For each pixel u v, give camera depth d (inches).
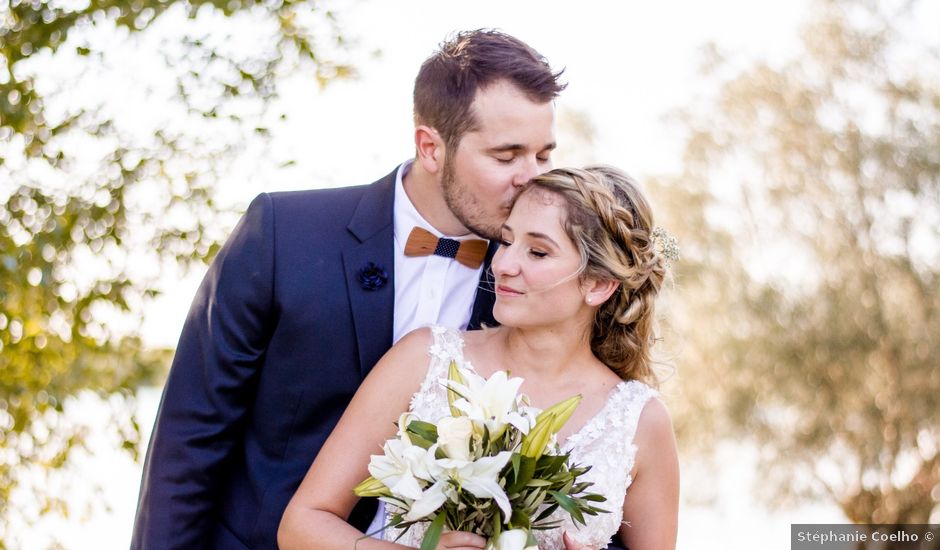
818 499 476.4
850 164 474.0
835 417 469.7
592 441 87.4
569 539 81.2
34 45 145.4
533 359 89.7
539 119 87.6
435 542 71.1
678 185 502.0
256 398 92.1
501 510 73.6
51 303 149.9
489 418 74.5
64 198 147.4
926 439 466.9
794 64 494.9
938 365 462.0
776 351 473.7
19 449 154.5
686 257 491.8
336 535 81.0
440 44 92.5
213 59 149.4
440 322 95.1
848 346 465.7
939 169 461.7
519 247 85.5
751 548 450.0
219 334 90.4
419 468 72.4
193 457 89.1
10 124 143.9
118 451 156.9
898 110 475.8
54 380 152.3
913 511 466.6
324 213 93.4
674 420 486.0
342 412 91.5
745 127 495.8
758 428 474.0
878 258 472.4
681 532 478.6
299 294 89.7
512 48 88.9
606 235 85.7
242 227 93.4
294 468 90.9
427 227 93.9
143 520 89.8
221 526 92.9
